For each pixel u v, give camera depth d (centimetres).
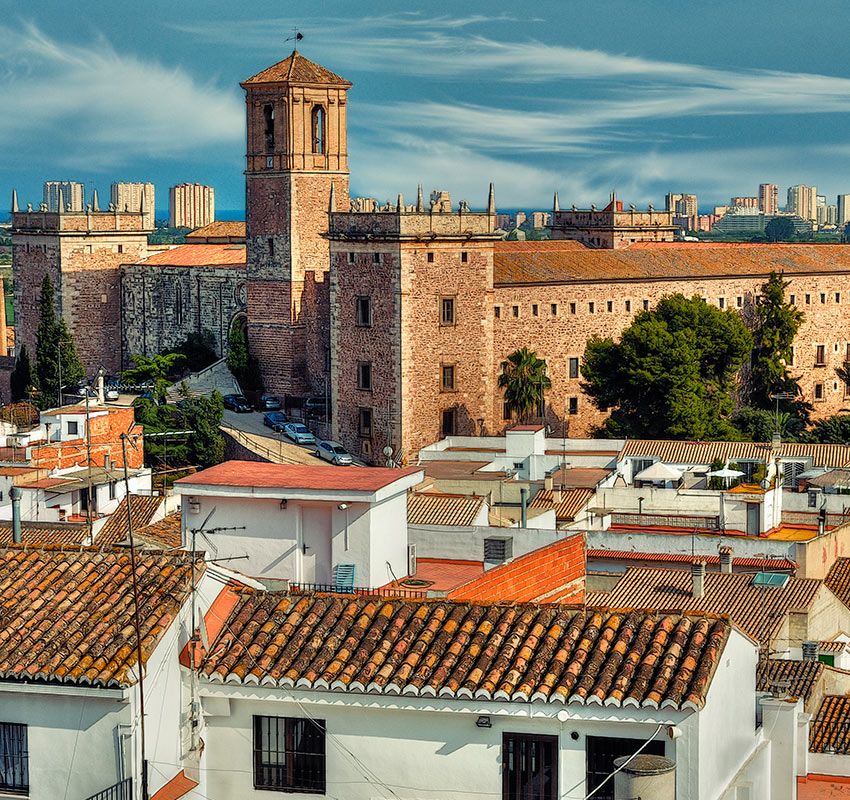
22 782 4853
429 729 4775
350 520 6209
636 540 11488
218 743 4934
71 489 11688
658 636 4806
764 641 8919
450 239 19888
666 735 4578
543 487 13362
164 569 5125
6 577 5197
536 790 4697
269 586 5822
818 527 12281
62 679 4747
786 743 5669
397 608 5038
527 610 4959
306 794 4888
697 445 15862
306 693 4822
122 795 4669
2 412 16750
